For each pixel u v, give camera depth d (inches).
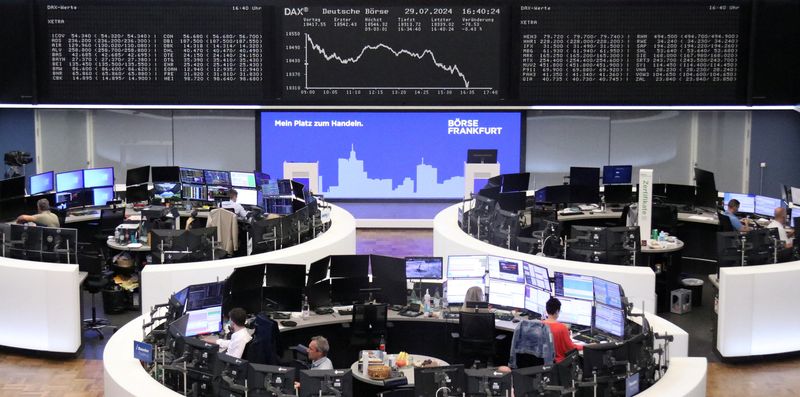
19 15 544.4
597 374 290.8
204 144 684.7
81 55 549.3
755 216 559.2
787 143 669.9
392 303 399.5
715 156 677.9
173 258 447.8
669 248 488.1
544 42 552.1
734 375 398.9
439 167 687.1
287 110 679.7
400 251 606.5
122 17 547.5
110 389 297.0
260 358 335.9
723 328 410.3
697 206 575.2
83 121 678.5
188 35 550.9
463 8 553.9
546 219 541.6
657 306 490.0
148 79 553.0
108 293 474.3
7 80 547.8
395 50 559.2
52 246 437.1
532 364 331.0
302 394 275.3
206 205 593.3
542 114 682.8
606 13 548.1
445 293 404.2
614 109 559.8
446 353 402.9
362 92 562.6
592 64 552.7
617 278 394.3
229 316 363.6
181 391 299.7
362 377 336.8
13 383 387.2
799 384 389.1
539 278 380.5
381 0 554.6
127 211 579.5
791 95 553.6
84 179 576.7
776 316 412.8
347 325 396.5
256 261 422.3
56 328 412.8
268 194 569.3
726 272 407.5
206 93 556.4
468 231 506.3
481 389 279.9
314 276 392.5
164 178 593.6
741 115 671.1
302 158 685.3
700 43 549.6
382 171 687.7
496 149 656.4
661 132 680.4
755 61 550.6
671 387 295.9
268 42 554.6
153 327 339.0
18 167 639.1
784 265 420.5
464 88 561.0
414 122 682.8
